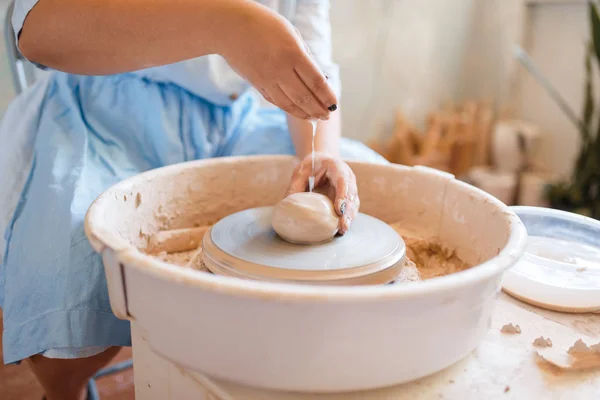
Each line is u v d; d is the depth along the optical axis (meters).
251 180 0.94
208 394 0.49
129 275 0.49
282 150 1.08
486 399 0.47
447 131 2.51
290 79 0.58
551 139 2.51
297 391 0.46
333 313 0.41
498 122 2.67
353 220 0.75
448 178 0.82
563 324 0.62
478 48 2.78
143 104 1.00
